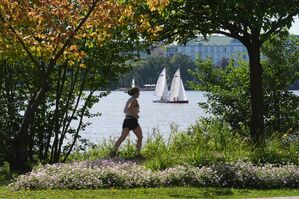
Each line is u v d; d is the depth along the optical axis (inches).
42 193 512.1
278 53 1049.5
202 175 577.0
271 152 677.9
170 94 4298.7
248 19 737.0
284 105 1035.3
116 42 841.5
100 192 518.6
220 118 1027.3
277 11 724.7
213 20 769.6
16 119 834.2
